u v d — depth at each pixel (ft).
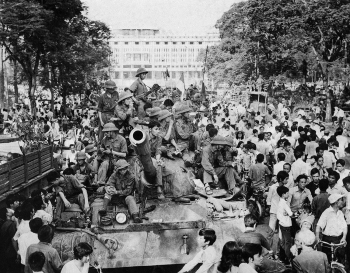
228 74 220.43
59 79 158.10
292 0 154.81
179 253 34.40
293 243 37.63
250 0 159.63
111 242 34.35
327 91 142.20
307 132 64.85
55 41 131.85
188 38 484.74
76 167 44.19
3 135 77.20
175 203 38.73
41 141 63.72
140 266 34.65
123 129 42.11
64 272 25.29
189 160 44.52
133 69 479.82
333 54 154.20
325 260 27.14
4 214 37.78
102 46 197.67
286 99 169.07
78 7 134.41
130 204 36.27
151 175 36.94
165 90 73.77
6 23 113.70
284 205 36.27
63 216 37.35
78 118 122.62
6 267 32.65
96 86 171.53
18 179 47.80
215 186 42.39
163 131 41.75
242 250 24.97
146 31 500.74
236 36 218.18
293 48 151.84
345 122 110.42
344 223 32.96
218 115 100.99
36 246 27.48
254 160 53.88
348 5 139.64
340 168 43.42
